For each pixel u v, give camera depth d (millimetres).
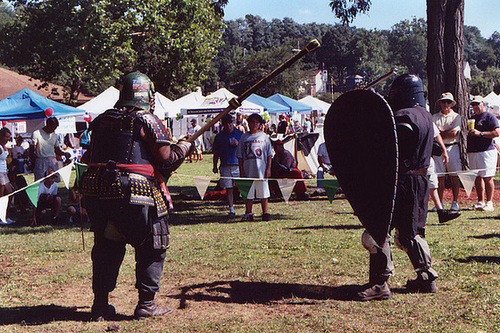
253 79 105375
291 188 8883
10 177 13938
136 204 4031
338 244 7188
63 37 38000
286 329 3965
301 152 17141
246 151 10031
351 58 182500
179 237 8367
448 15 13508
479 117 10141
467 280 5160
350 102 4395
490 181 10266
